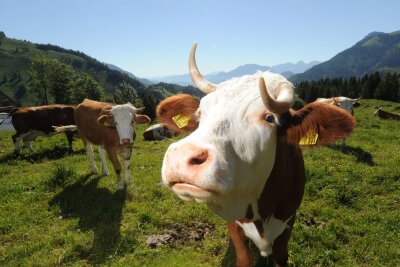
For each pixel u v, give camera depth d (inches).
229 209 42.8
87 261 77.7
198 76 49.0
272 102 36.3
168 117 55.1
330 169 124.2
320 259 74.3
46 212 103.3
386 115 360.5
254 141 39.8
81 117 136.0
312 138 45.3
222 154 37.7
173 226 91.3
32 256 79.6
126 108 118.1
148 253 79.0
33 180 132.4
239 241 56.9
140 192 115.4
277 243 57.7
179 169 36.2
